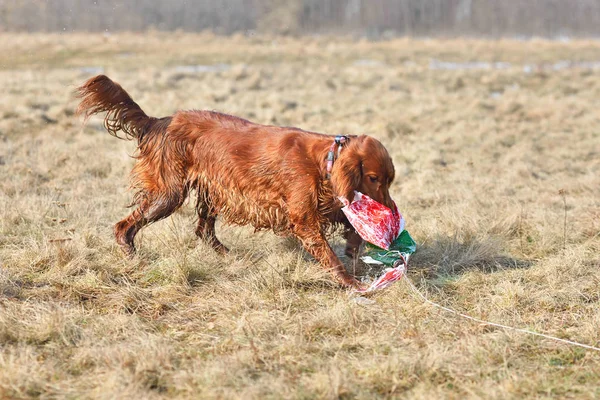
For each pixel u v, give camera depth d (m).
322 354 5.68
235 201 7.50
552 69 31.59
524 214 9.81
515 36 65.12
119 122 7.93
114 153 13.58
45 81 24.73
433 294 7.04
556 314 6.58
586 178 12.27
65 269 7.38
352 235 7.67
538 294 6.95
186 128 7.66
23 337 5.84
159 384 5.15
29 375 5.11
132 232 7.92
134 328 6.11
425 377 5.23
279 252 8.05
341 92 24.55
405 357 5.48
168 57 35.62
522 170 13.09
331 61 36.09
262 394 4.97
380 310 6.57
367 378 5.21
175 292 7.02
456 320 6.35
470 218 9.26
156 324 6.34
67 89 22.33
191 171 7.71
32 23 52.75
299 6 69.19
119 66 31.84
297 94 23.61
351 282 7.15
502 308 6.64
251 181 7.31
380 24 72.88
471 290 7.25
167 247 8.16
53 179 11.94
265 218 7.41
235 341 5.89
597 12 72.31
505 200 10.79
